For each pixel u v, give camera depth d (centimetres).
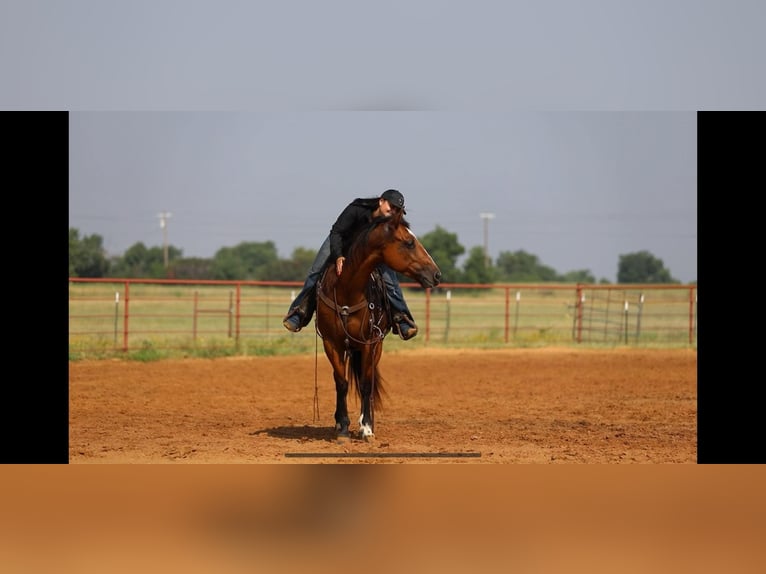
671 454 1180
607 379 2091
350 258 1101
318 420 1452
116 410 1544
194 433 1301
